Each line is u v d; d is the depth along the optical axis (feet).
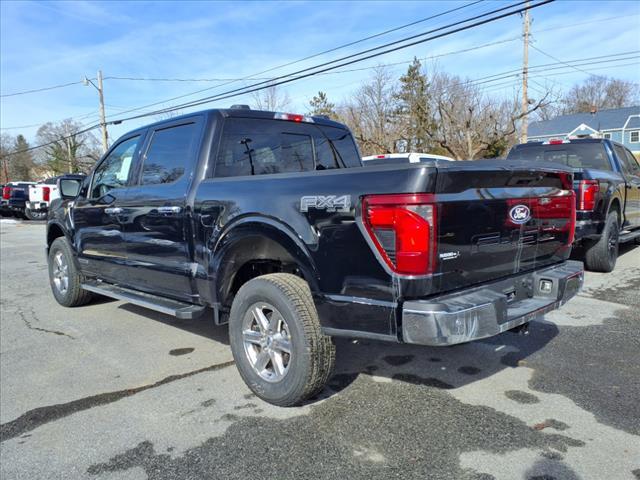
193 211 12.32
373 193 8.79
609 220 22.50
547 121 153.17
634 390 11.16
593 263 22.91
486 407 10.49
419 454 8.82
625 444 8.97
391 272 8.68
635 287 20.43
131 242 14.80
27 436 9.91
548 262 12.01
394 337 8.87
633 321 16.03
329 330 9.78
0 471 8.75
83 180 18.01
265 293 10.53
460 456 8.72
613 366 12.51
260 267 12.75
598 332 15.05
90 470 8.70
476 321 8.80
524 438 9.24
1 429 10.21
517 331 11.55
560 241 12.27
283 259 11.10
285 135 14.57
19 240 46.68
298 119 15.06
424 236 8.41
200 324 17.29
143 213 14.06
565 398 10.82
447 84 99.35
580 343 14.16
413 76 106.73
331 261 9.45
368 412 10.41
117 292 16.02
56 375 12.97
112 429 10.07
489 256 9.93
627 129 136.98
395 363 13.04
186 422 10.25
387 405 10.70
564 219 12.33
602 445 8.95
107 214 15.79
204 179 12.39
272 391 10.67
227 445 9.33
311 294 10.06
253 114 13.74
